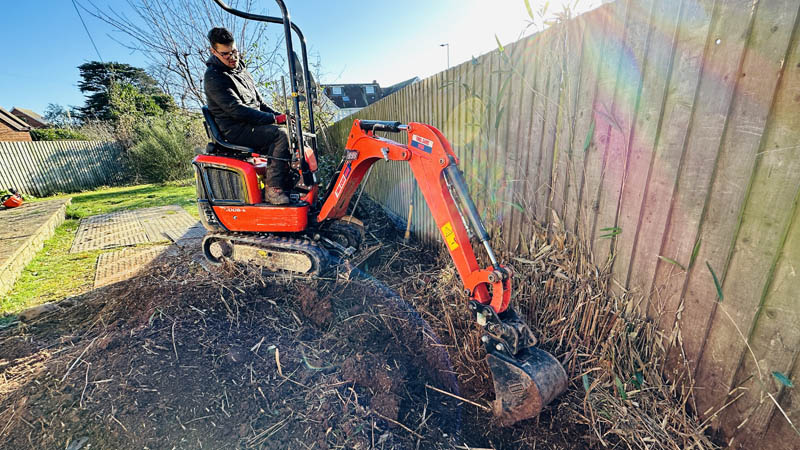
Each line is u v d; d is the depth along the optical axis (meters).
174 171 11.33
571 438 1.62
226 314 2.53
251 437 1.64
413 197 3.85
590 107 1.78
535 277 2.15
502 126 2.45
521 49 2.17
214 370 2.02
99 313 2.72
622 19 1.57
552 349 1.96
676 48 1.39
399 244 3.80
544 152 2.13
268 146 3.01
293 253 2.92
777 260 1.21
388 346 2.24
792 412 1.26
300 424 1.71
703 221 1.40
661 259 1.59
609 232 1.80
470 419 1.76
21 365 2.17
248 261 3.21
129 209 6.99
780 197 1.17
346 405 1.82
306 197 3.07
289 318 2.54
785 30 1.09
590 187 1.86
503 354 1.73
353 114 5.52
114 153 11.89
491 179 2.63
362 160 2.48
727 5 1.21
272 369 2.06
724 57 1.25
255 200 3.04
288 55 2.68
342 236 3.22
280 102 7.39
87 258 4.05
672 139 1.45
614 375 1.69
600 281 1.87
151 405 1.79
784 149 1.14
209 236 3.32
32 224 4.93
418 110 3.57
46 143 10.59
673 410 1.56
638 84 1.54
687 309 1.53
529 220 2.30
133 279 3.32
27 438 1.64
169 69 7.44
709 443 1.48
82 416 1.74
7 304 2.98
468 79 2.72
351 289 2.78
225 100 2.73
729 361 1.42
